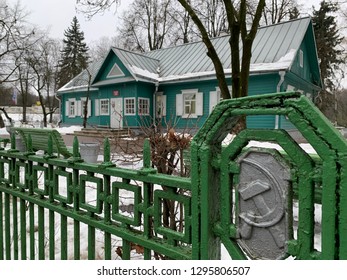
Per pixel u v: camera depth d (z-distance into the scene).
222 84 7.63
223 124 1.00
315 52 16.67
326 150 0.77
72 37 39.28
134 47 31.36
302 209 0.83
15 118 41.66
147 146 1.25
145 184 1.24
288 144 0.85
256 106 0.91
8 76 20.22
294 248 0.84
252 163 0.92
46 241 3.12
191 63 16.62
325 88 25.73
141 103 16.73
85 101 20.84
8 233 2.15
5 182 2.15
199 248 1.04
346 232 0.75
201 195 1.03
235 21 7.17
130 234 1.29
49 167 1.74
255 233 0.92
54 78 32.50
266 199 0.89
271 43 14.52
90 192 4.78
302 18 15.07
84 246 3.07
